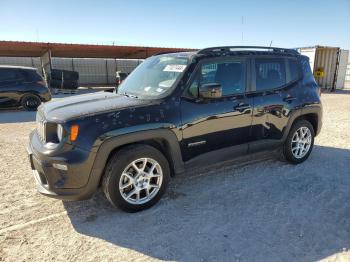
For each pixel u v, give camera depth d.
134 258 2.74
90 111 3.26
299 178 4.50
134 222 3.31
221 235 3.07
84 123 3.12
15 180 4.43
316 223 3.28
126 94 4.03
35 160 3.31
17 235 3.07
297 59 4.98
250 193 4.00
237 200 3.81
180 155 3.69
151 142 3.60
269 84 4.51
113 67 27.34
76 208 3.62
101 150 3.14
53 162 3.09
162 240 2.99
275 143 4.66
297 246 2.89
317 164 5.11
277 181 4.39
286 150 4.91
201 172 4.71
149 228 3.20
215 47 4.12
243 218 3.38
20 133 7.52
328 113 10.62
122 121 3.25
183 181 4.38
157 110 3.47
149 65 4.51
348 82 32.50
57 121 3.15
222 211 3.54
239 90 4.19
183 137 3.65
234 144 4.19
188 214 3.47
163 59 4.38
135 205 3.47
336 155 5.61
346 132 7.53
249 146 4.34
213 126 3.89
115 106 3.39
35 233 3.11
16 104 11.02
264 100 4.38
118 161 3.27
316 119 5.21
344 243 2.94
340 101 14.62
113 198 3.33
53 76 18.86
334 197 3.90
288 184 4.29
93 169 3.14
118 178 3.29
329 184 4.30
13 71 10.93
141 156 3.39
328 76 21.45
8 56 23.94
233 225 3.25
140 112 3.37
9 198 3.86
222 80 4.04
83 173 3.11
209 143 3.92
